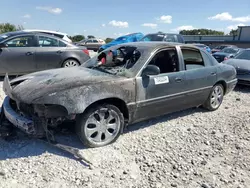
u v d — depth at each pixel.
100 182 2.80
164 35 12.86
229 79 5.51
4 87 3.90
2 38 7.52
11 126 3.68
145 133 4.10
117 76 3.68
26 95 3.16
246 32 42.66
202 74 4.77
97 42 28.58
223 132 4.33
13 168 2.95
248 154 3.59
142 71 3.81
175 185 2.81
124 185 2.77
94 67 4.32
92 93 3.26
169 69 4.28
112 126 3.60
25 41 7.56
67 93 3.12
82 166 3.08
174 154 3.48
